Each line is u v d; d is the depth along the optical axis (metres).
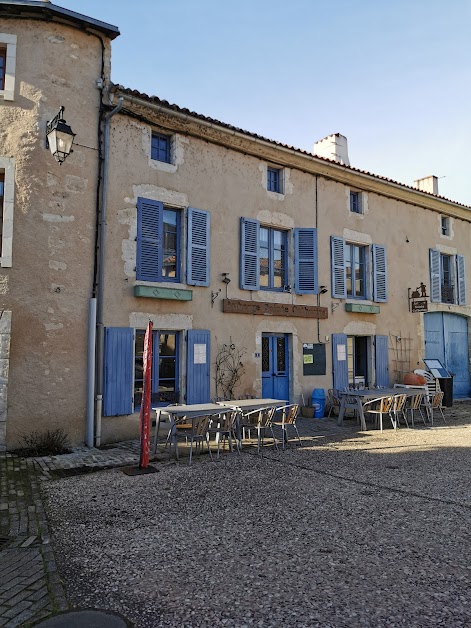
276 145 10.58
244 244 10.16
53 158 7.83
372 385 12.33
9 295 7.37
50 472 6.18
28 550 3.80
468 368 15.38
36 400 7.41
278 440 8.30
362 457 6.99
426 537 3.98
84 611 2.89
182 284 9.17
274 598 3.02
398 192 13.48
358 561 3.54
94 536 4.09
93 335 7.92
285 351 10.94
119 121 8.61
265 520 4.42
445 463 6.59
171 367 9.10
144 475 6.05
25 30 7.84
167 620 2.79
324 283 11.57
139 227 8.67
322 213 11.75
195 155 9.59
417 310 13.31
